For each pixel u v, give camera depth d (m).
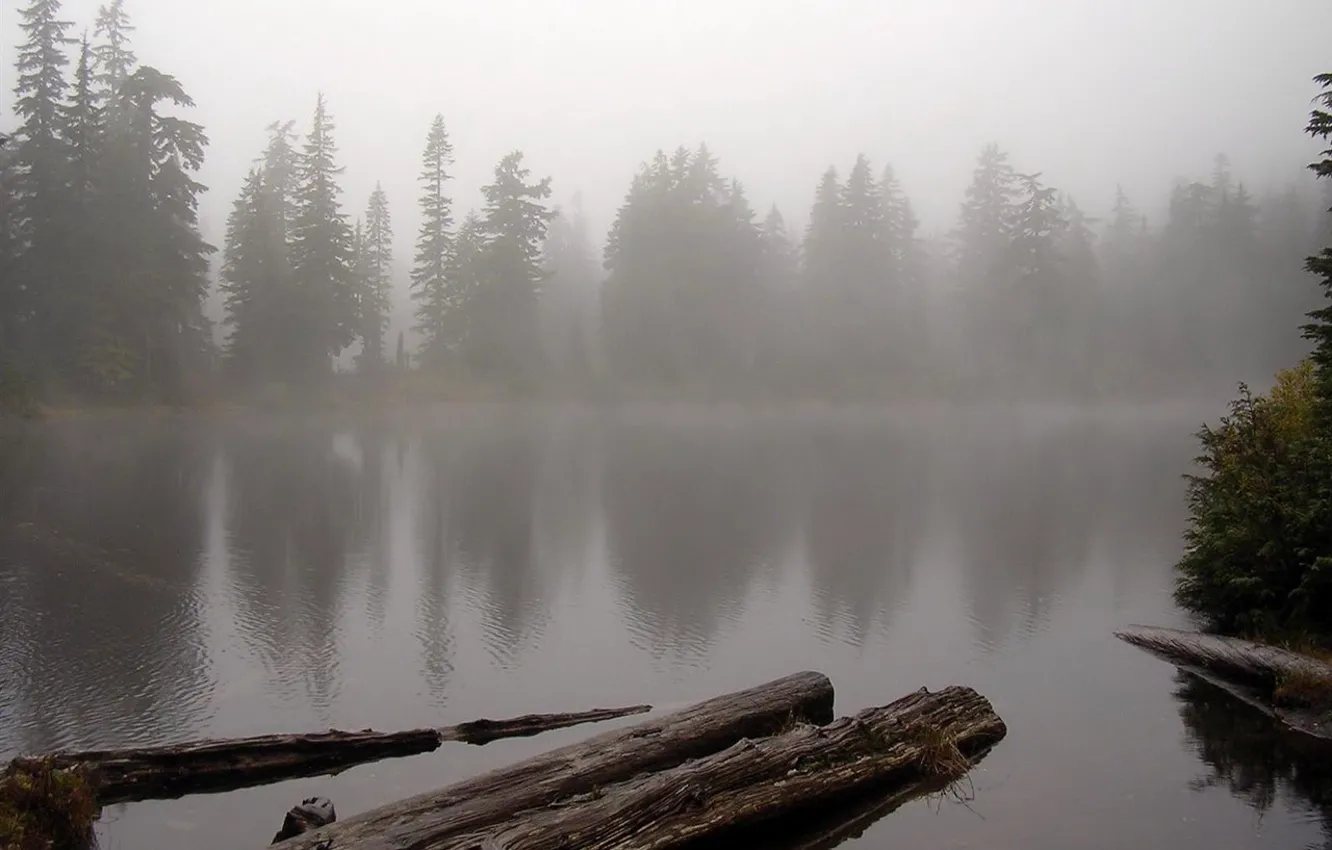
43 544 14.49
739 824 5.74
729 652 9.87
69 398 37.19
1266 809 6.23
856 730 6.82
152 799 6.30
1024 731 7.66
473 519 18.38
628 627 10.80
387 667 9.20
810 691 7.71
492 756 7.04
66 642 9.70
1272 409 12.28
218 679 8.70
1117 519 19.16
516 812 5.62
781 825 6.01
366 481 23.80
